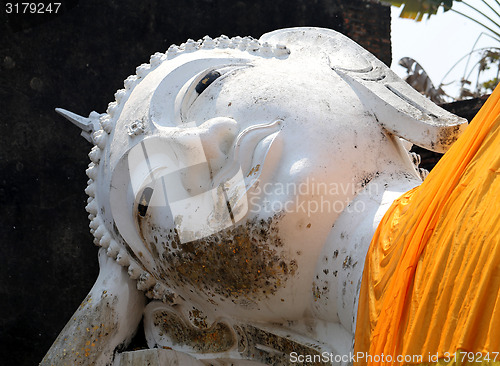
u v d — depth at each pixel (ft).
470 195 10.07
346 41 15.34
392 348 10.27
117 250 15.81
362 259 11.96
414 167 14.51
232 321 14.35
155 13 24.86
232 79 14.24
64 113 17.74
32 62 23.12
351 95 13.84
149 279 15.55
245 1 26.22
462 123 13.07
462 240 9.78
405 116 13.33
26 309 22.38
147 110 14.53
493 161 10.09
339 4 27.40
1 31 22.77
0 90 22.67
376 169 13.12
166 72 15.10
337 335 12.76
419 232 10.61
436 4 19.11
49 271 22.81
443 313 9.65
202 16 25.55
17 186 22.71
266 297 13.01
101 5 24.12
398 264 10.87
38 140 23.08
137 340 16.40
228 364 14.65
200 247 13.11
